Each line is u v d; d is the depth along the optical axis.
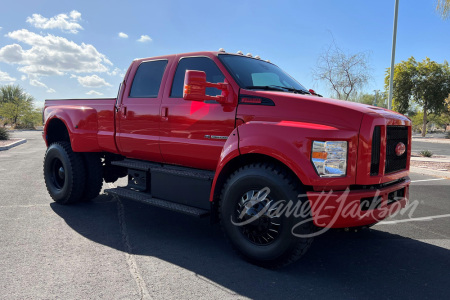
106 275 3.30
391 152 3.72
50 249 3.91
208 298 2.93
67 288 3.03
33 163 11.13
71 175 5.62
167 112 4.50
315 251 4.05
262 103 3.73
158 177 4.53
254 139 3.49
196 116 4.19
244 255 3.64
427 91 46.91
